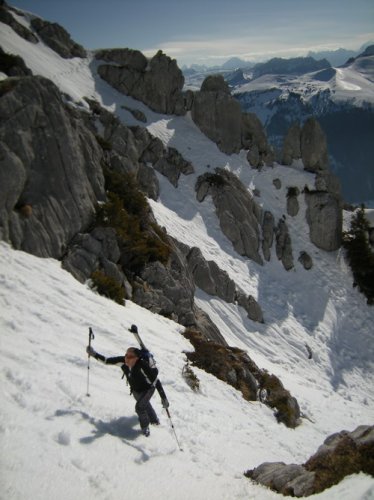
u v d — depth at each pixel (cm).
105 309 1866
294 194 5141
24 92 2216
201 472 888
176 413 1299
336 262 4888
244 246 4353
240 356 2442
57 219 2156
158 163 4566
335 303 4462
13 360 1047
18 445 694
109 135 4269
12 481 605
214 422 1457
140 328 1964
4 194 1891
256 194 5016
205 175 4669
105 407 979
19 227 1923
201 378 1875
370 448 966
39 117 2225
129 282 2486
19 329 1277
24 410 822
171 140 4991
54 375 1053
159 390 955
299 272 4619
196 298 3388
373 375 3884
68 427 820
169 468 835
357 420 2705
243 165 5256
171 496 727
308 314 4203
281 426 1978
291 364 3512
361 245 4894
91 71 5200
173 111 5381
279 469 1048
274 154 5556
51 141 2245
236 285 3856
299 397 2648
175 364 1827
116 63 5306
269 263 4541
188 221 4212
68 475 672
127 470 759
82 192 2381
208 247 4044
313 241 4975
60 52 5097
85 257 2167
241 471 1069
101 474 712
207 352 2142
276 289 4269
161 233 3103
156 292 2594
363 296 4684
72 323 1555
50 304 1583
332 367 3728
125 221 2656
